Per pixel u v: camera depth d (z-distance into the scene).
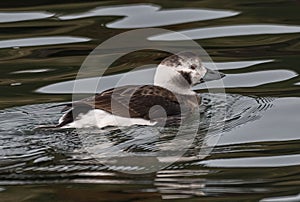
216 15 26.09
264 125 18.17
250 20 25.64
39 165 15.68
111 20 25.67
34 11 26.69
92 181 15.04
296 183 15.12
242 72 21.86
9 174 15.31
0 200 14.39
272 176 15.42
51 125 17.69
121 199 14.45
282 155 16.45
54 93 20.38
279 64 22.28
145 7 26.81
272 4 27.14
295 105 19.38
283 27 25.00
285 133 17.69
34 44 23.92
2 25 25.42
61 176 15.24
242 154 16.53
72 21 25.66
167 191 14.73
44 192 14.66
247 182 15.19
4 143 16.67
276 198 14.48
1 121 18.19
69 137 16.95
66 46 23.75
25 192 14.62
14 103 19.59
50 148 16.44
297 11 26.39
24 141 16.77
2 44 23.94
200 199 14.50
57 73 21.81
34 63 22.53
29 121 18.22
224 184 15.05
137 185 14.97
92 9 26.78
